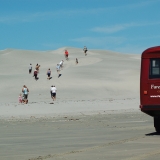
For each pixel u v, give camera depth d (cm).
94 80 10456
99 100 8012
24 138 3198
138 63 13125
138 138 3044
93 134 3403
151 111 3325
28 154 2330
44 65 13388
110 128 3928
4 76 11450
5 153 2395
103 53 18200
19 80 10719
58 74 11150
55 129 3903
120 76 10938
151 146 2578
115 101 7619
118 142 2814
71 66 12850
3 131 3791
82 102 7400
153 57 3303
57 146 2670
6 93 9744
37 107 6544
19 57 15512
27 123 4606
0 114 5809
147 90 3309
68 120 4916
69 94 9331
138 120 4859
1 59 15200
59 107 6550
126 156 2164
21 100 7919
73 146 2650
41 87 10025
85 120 4903
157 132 3472
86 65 12712
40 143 2856
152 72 3303
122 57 16025
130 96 9125
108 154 2253
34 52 16538
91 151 2392
